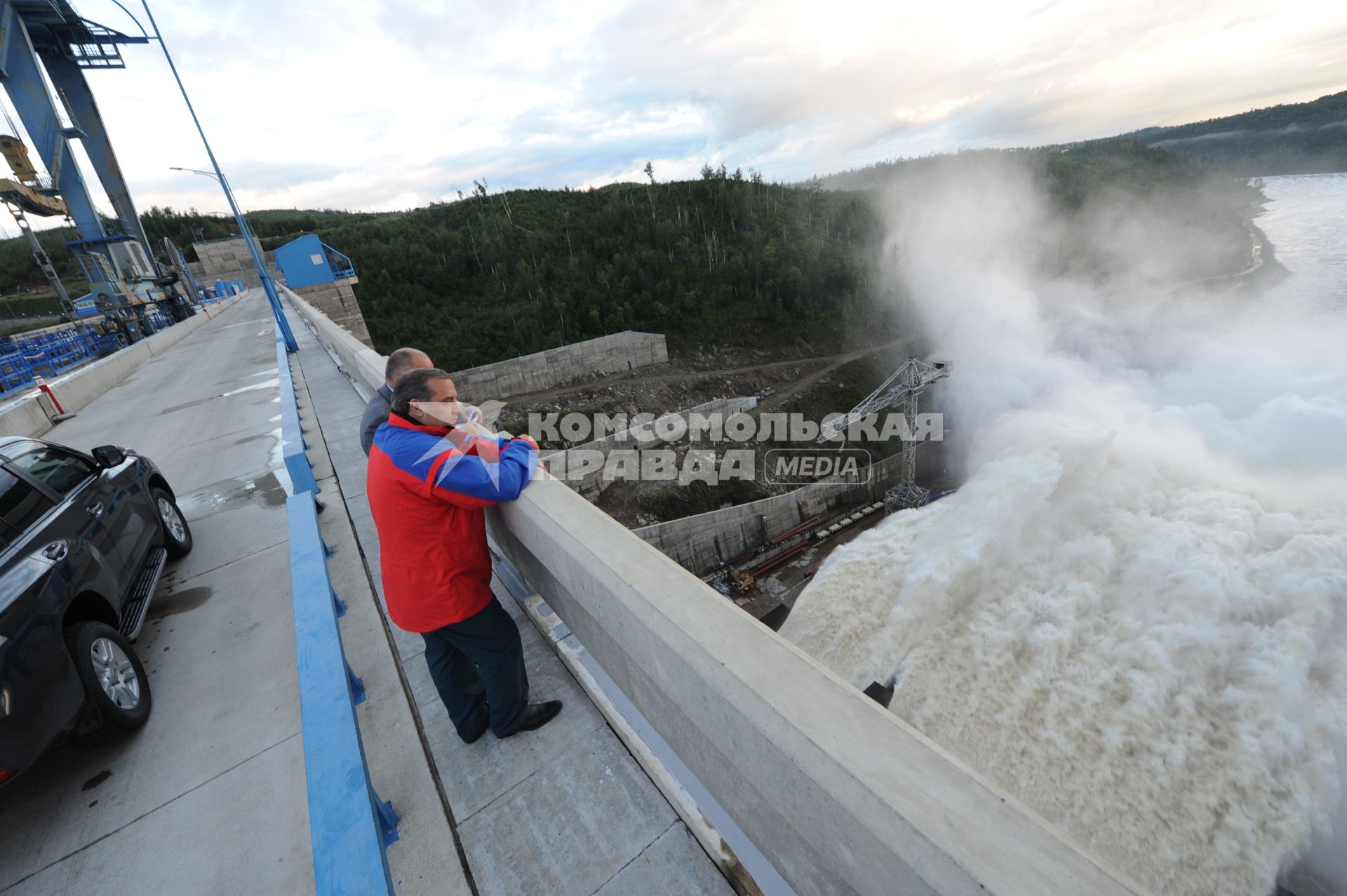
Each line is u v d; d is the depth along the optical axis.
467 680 2.46
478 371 57.81
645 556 1.80
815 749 1.08
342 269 41.06
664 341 71.12
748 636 1.39
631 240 97.06
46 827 2.53
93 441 9.80
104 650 2.96
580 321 80.44
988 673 11.27
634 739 2.33
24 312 90.38
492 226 93.38
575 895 1.87
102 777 2.76
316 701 2.25
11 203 25.98
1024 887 0.77
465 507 2.01
